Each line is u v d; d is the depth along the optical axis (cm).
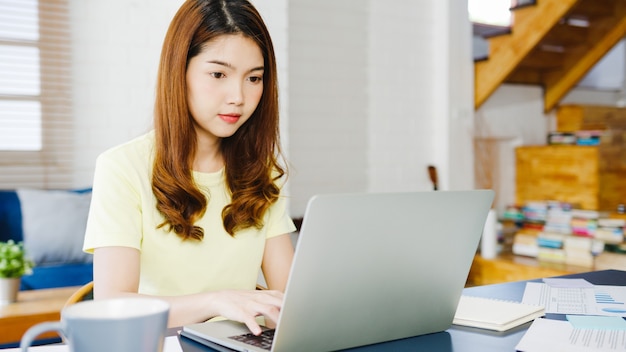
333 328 90
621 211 386
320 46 387
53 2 326
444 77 423
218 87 128
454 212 96
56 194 314
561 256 390
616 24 429
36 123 327
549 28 388
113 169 131
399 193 89
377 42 408
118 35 335
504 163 464
